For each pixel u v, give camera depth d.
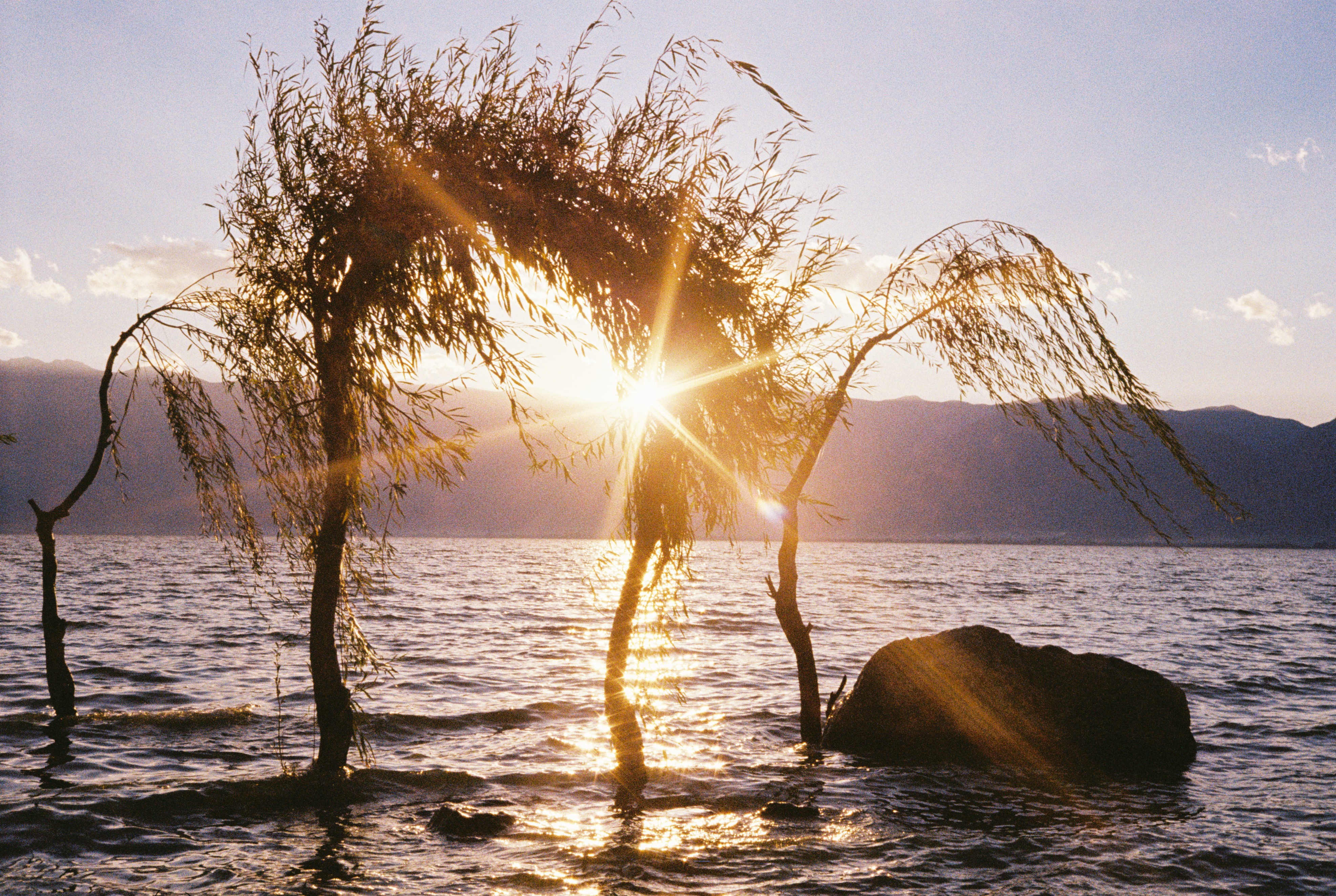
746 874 7.97
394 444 9.09
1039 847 8.93
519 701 16.70
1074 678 13.12
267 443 9.79
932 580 70.62
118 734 13.05
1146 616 39.72
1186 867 8.37
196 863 7.97
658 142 8.88
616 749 10.32
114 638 24.42
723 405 9.08
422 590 47.78
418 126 8.77
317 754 12.20
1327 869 8.36
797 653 13.49
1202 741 14.27
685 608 10.25
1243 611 43.72
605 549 10.07
